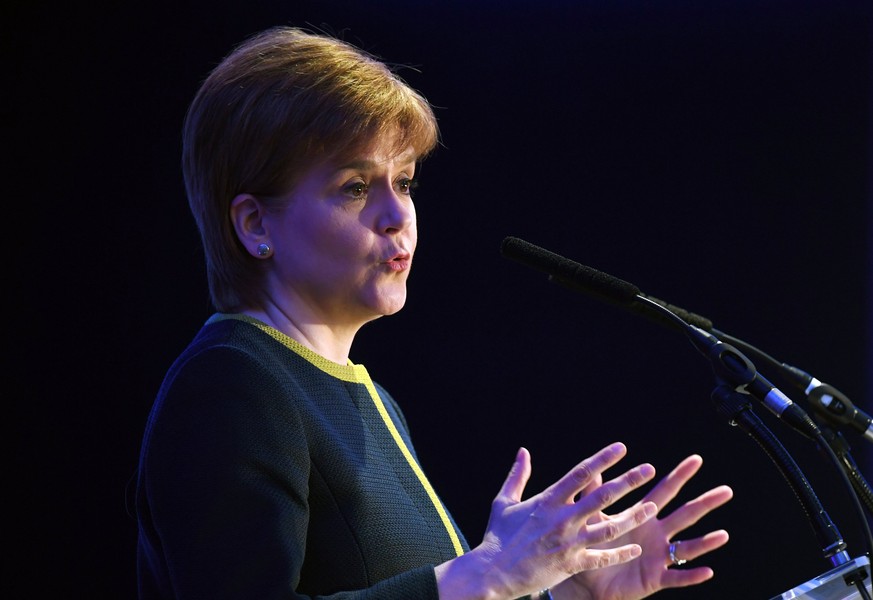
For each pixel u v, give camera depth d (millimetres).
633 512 3988
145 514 4504
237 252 4762
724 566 13492
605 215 13594
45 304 12273
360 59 4730
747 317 13453
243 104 4602
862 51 13281
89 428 12344
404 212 4758
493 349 13742
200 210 4801
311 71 4605
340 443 4551
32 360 12227
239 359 4391
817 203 13375
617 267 13594
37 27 12109
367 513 4492
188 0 12375
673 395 13641
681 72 13586
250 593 3975
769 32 13484
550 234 13617
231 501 4070
